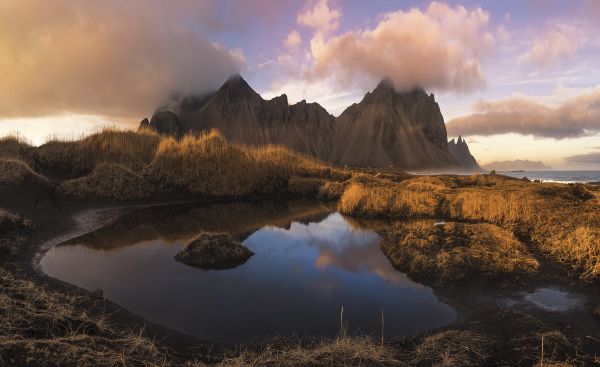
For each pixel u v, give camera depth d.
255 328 6.33
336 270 9.64
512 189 21.72
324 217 17.92
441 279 8.59
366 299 7.71
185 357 5.25
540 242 11.70
